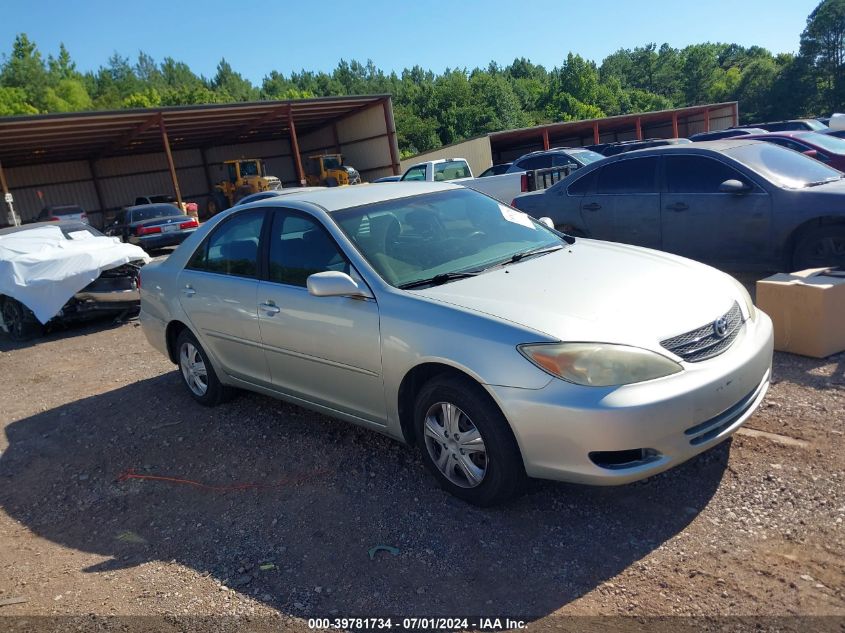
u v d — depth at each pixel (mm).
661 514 3049
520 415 2887
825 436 3508
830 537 2729
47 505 3996
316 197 4273
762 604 2416
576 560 2803
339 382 3801
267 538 3266
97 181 35406
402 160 36469
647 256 3881
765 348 3270
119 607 2854
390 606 2648
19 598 3018
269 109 29328
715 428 2994
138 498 3910
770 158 6660
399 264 3693
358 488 3635
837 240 5848
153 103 83375
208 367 4988
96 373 6762
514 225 4367
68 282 8367
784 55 99938
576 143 49156
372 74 133500
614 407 2723
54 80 104562
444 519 3221
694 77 110812
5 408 5973
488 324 3043
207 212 34750
